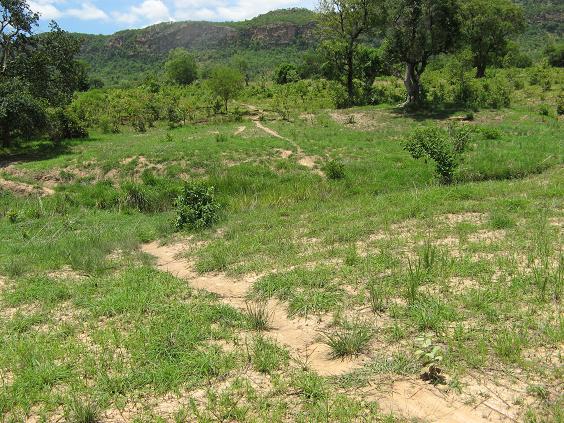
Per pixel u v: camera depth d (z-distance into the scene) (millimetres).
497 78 44875
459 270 6863
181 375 4711
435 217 10500
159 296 7078
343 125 29969
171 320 6059
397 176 17922
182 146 22016
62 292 7562
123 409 4270
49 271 9281
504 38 51062
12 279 8797
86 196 18094
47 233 13797
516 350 4562
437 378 4359
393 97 39062
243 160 20125
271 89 55000
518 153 19875
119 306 6656
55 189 19031
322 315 6109
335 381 4504
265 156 20547
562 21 133750
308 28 138750
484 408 3939
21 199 18375
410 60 32625
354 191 16672
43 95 27547
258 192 17172
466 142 17969
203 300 6938
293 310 6309
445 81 43844
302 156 20578
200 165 19625
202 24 149000
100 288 7715
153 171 19438
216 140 23344
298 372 4707
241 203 15648
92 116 35219
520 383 4188
